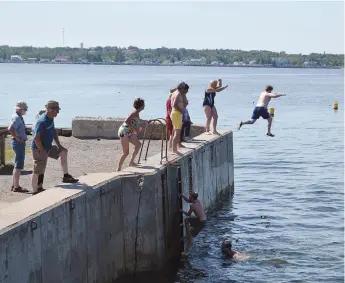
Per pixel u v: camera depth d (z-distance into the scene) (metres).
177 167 18.09
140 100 17.39
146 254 16.59
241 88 129.00
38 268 12.62
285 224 22.00
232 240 19.95
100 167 20.06
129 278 16.44
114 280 16.05
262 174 31.81
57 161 20.80
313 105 82.06
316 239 20.19
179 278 16.66
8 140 24.89
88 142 25.25
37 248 12.59
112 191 15.88
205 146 22.66
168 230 17.52
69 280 13.83
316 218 22.88
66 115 61.00
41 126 15.43
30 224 12.35
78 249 14.20
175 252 18.12
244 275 17.00
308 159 36.81
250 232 20.94
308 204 25.05
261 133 50.28
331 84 156.25
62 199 13.73
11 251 11.74
